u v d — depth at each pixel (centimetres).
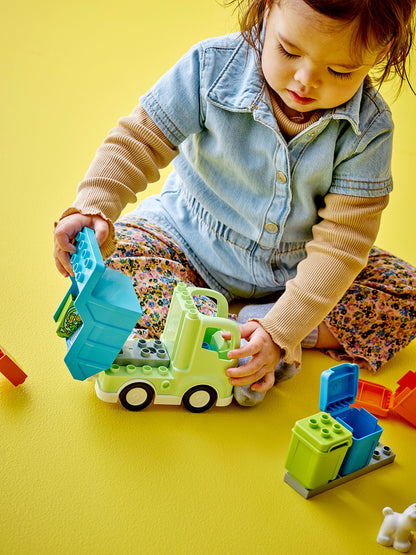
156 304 127
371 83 121
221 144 123
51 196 167
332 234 122
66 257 111
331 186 124
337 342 138
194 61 122
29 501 90
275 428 114
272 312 117
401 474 110
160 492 96
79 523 89
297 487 101
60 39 256
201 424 112
